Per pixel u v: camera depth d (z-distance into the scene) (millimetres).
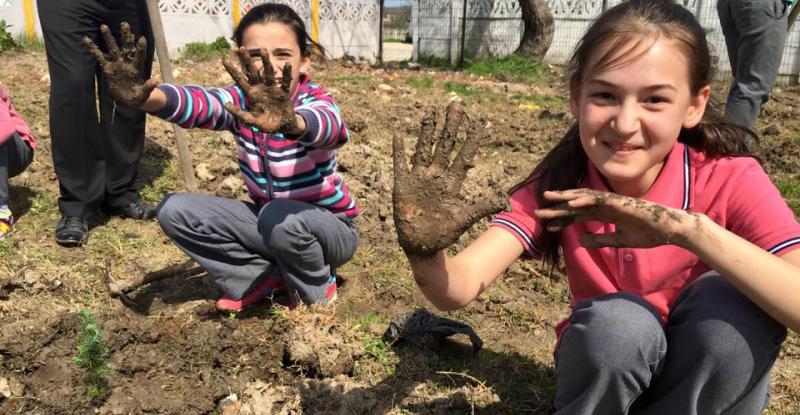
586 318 730
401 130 2584
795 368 1119
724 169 762
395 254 1478
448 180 664
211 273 1168
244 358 1048
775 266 632
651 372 733
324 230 1098
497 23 6203
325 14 5844
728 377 704
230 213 1138
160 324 1125
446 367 1072
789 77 4805
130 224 1596
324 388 980
